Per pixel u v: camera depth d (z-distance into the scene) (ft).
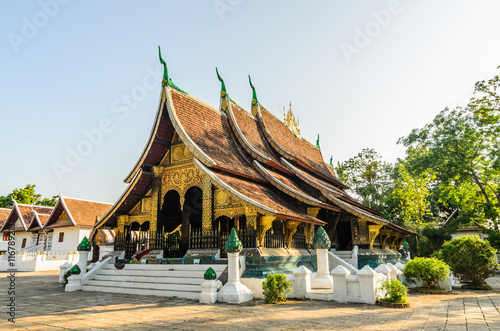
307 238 49.34
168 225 61.36
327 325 21.56
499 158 74.23
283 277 31.53
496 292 40.63
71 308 28.71
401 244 80.23
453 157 79.25
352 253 51.26
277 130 67.21
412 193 108.27
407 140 85.81
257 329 20.61
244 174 44.88
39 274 69.97
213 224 41.22
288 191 46.14
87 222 98.27
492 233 76.89
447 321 22.68
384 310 26.91
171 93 45.47
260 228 37.68
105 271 44.37
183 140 42.47
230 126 53.62
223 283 33.68
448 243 47.34
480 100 74.64
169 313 26.08
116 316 25.04
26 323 22.80
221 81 56.08
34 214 106.32
